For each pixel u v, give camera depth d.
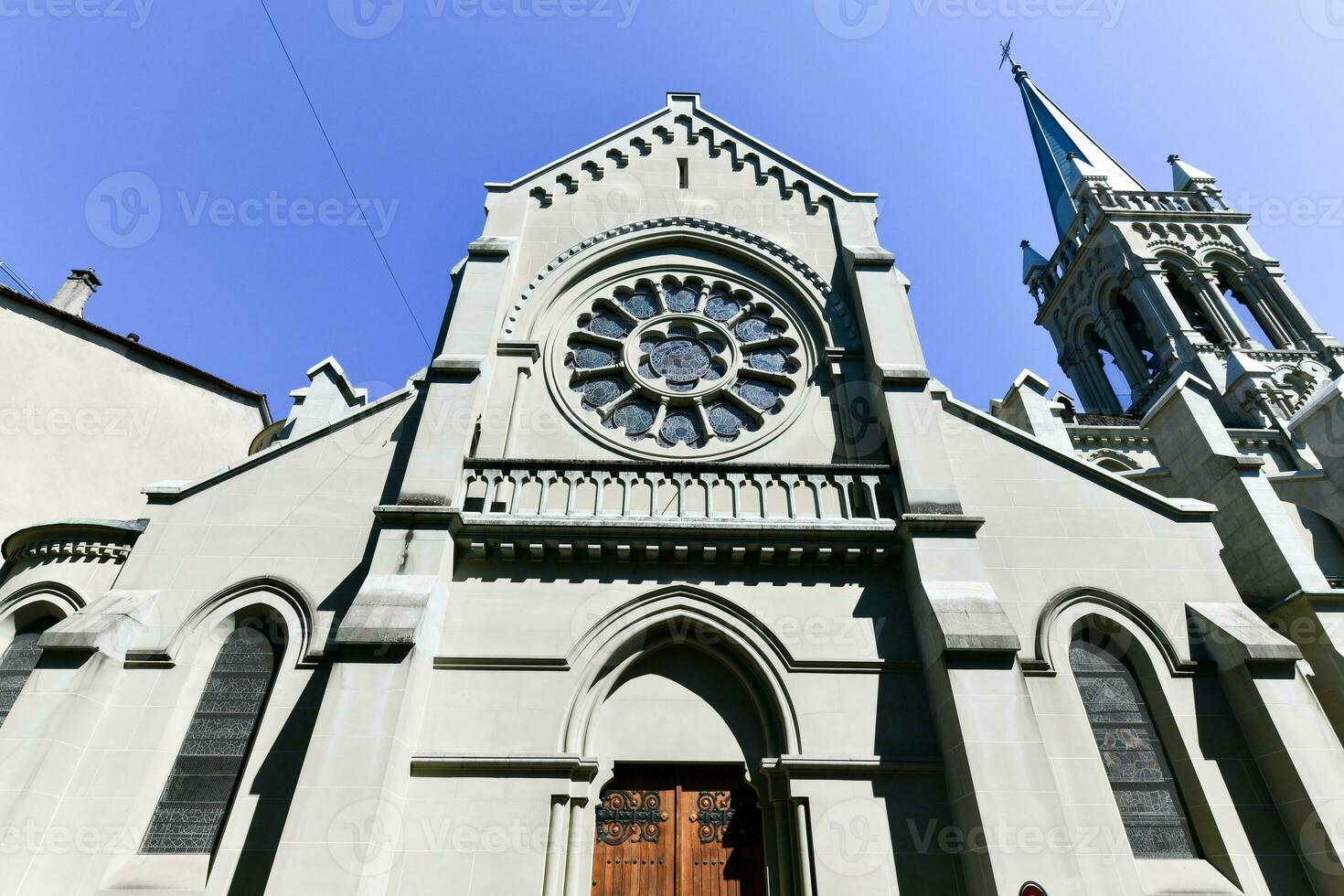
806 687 10.90
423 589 10.78
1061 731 10.49
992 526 12.50
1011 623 11.41
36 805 9.16
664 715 11.11
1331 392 16.91
